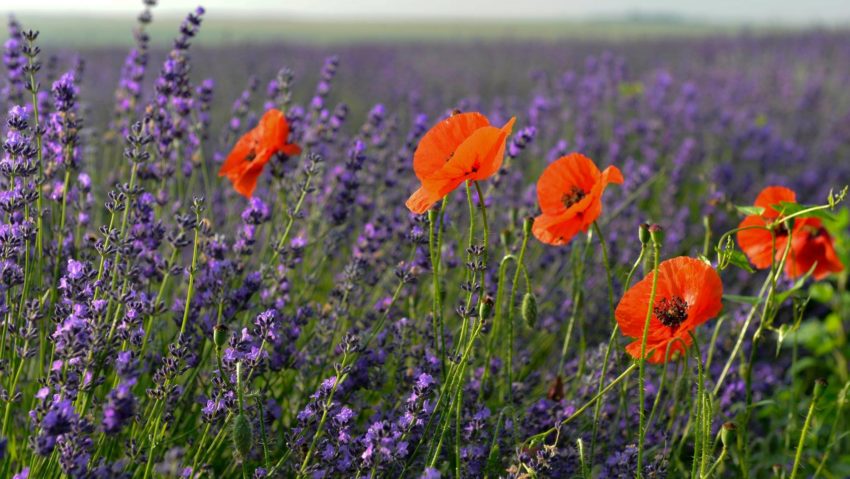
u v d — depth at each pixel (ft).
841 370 11.94
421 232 9.17
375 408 8.53
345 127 25.80
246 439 6.10
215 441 7.23
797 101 29.63
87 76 34.01
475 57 56.85
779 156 22.25
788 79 33.42
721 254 7.37
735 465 9.27
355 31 170.71
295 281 11.45
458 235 10.61
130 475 7.11
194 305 8.58
